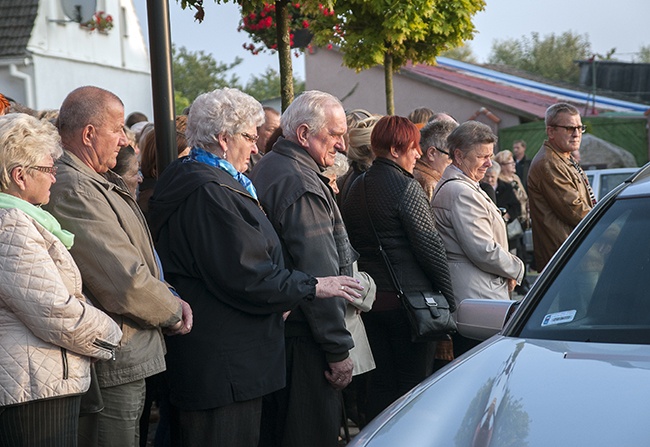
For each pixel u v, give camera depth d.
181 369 4.28
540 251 6.88
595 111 33.19
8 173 3.57
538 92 35.47
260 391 4.27
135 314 3.89
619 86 48.09
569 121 6.66
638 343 3.39
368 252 5.39
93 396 3.77
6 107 4.88
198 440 4.29
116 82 26.44
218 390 4.22
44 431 3.53
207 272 4.22
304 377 4.68
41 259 3.47
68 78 23.64
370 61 10.75
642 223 3.92
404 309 5.34
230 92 4.42
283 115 4.82
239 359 4.24
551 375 3.08
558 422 2.77
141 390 4.08
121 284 3.83
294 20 10.58
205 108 4.37
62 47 23.28
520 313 3.76
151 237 4.18
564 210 6.68
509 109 28.52
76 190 3.88
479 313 3.98
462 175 5.92
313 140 4.72
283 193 4.55
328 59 30.14
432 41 11.20
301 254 4.49
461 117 29.14
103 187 3.98
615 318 3.55
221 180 4.27
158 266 4.17
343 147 4.82
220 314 4.24
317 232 4.55
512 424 2.80
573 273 3.83
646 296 3.60
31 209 3.58
